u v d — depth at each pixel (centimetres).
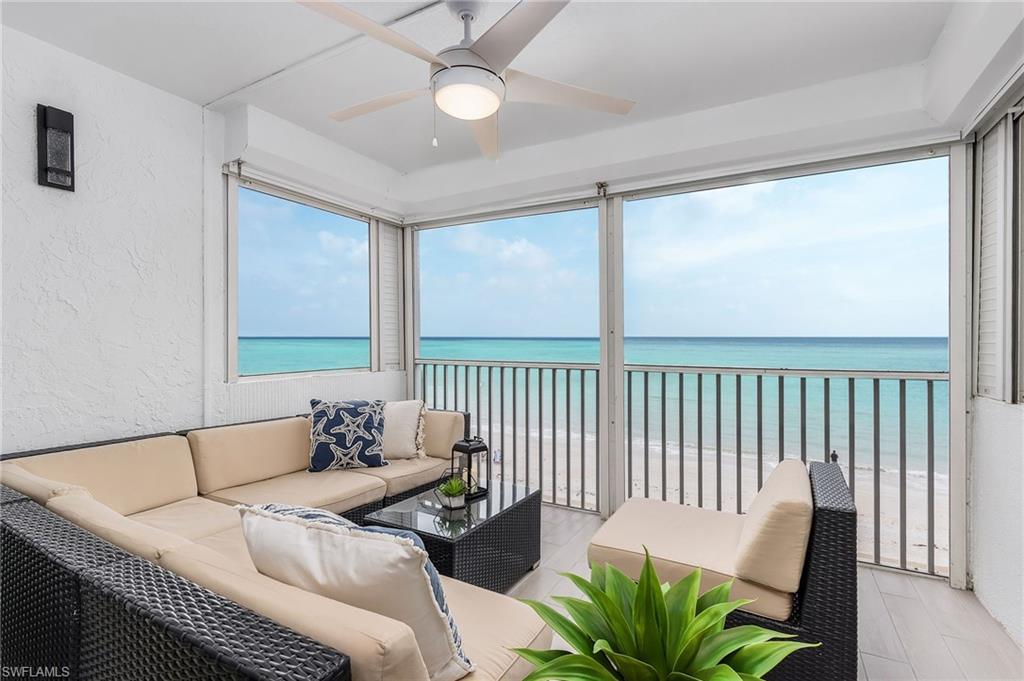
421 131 341
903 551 270
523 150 366
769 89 279
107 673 90
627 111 218
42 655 108
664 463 356
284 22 221
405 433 344
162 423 275
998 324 226
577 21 219
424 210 434
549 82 193
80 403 242
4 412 218
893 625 216
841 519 157
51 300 232
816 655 158
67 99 238
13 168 220
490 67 175
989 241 239
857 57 247
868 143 278
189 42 234
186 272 288
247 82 271
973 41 192
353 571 100
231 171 309
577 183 362
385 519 230
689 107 300
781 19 218
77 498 148
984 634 209
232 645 74
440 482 302
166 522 221
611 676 83
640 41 235
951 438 252
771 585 162
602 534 208
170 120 281
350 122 326
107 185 253
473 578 216
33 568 111
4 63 218
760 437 319
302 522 112
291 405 349
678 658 86
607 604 92
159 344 274
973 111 232
